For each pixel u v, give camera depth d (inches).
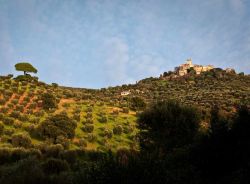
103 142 1750.7
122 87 4793.3
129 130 1945.1
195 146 622.5
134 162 453.4
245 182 477.4
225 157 561.0
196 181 520.7
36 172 593.6
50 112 2213.3
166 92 3971.5
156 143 1093.8
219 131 593.9
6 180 571.8
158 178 444.5
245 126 589.0
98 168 454.9
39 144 1544.0
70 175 595.5
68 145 1593.3
